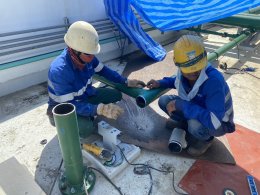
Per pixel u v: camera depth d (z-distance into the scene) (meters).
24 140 2.54
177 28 3.25
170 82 2.54
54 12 3.48
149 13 3.46
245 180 2.12
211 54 3.46
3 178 2.09
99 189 2.03
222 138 2.55
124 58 4.52
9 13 3.05
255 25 3.90
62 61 2.06
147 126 2.73
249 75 3.87
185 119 2.44
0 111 2.97
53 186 2.04
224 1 2.97
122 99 3.17
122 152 2.27
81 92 2.30
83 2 3.74
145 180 2.12
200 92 2.00
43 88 3.50
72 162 1.77
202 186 2.06
